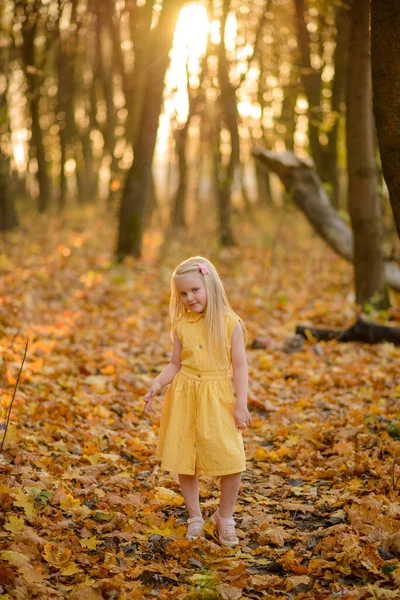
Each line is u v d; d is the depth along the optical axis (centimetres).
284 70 1609
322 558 329
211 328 348
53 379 612
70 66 2253
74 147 2466
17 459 416
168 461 343
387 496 386
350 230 1079
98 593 290
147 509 377
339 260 1476
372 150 890
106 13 1494
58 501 373
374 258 916
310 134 1351
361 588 290
